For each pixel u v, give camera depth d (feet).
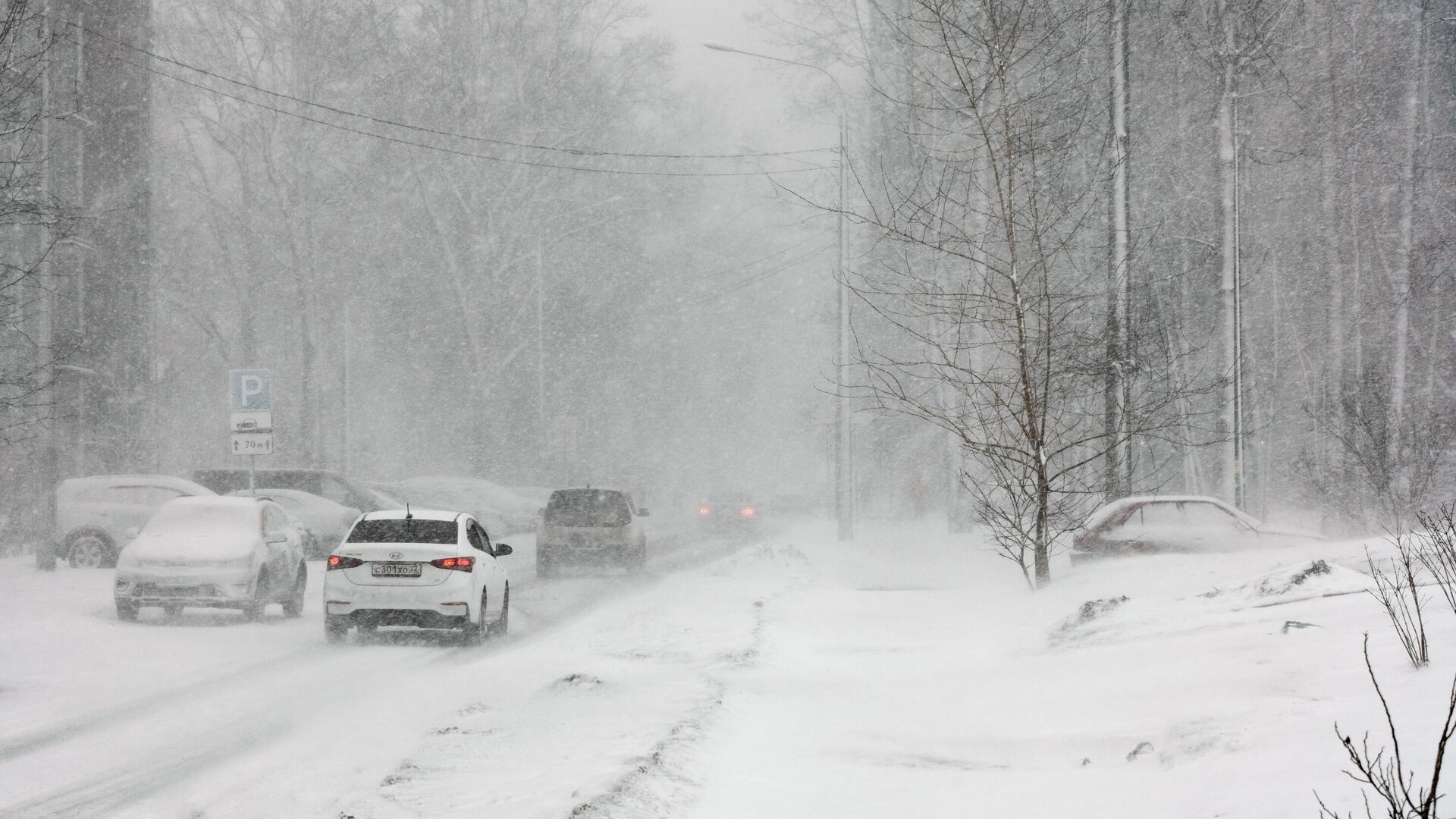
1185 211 176.55
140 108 216.74
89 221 186.80
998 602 99.86
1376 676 42.47
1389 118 226.38
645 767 39.78
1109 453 120.57
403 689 70.85
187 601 103.91
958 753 46.75
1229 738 39.17
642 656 79.20
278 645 93.56
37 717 61.72
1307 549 98.84
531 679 71.87
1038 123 95.91
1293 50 184.34
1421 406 204.74
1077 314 126.72
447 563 94.53
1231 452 145.38
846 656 79.51
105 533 156.35
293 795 45.14
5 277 129.59
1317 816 27.73
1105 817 33.37
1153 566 103.09
